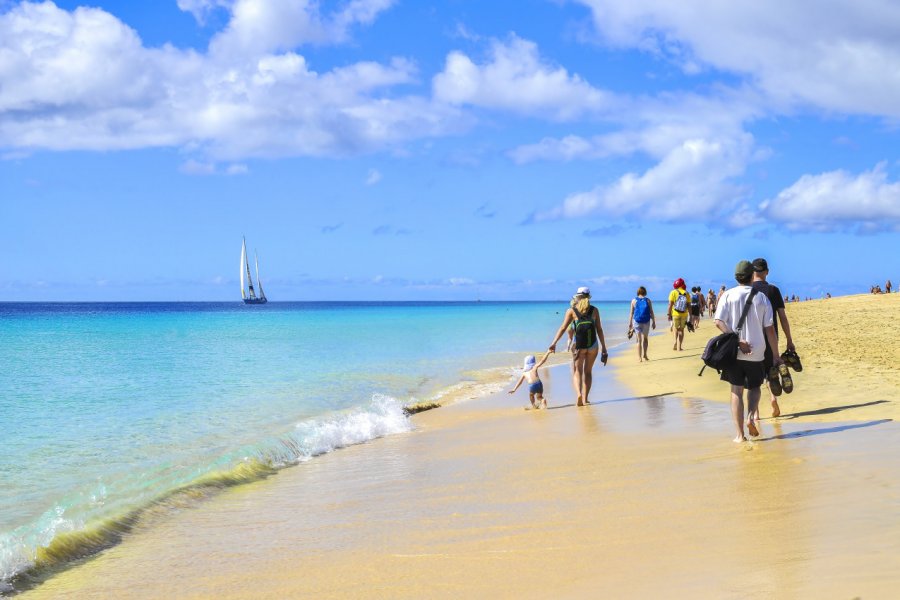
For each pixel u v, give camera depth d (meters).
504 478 7.50
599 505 6.04
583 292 13.00
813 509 5.24
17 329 50.72
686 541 4.79
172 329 49.72
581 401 12.99
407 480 7.86
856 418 9.19
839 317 36.03
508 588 4.29
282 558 5.40
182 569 5.33
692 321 32.00
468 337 38.81
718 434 9.03
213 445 10.41
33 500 7.39
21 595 4.97
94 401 14.80
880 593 3.48
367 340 36.09
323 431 10.78
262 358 25.25
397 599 4.34
